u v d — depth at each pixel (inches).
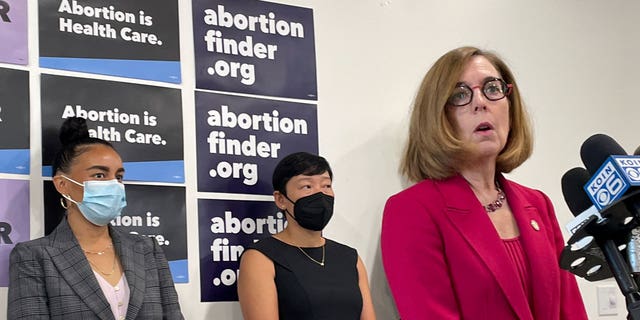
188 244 102.0
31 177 92.2
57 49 97.1
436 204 93.9
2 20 93.7
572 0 146.6
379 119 122.4
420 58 128.5
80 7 99.6
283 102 113.7
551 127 138.9
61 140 91.5
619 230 54.8
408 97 126.1
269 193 110.0
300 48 116.9
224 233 105.2
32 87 94.5
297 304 93.6
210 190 105.3
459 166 97.1
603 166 56.1
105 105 99.2
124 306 84.1
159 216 100.3
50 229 92.1
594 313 137.0
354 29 122.7
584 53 145.9
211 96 107.7
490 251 90.4
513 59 137.5
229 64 110.2
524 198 100.1
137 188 99.3
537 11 142.0
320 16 119.9
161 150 102.2
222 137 107.6
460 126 96.7
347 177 117.4
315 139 115.7
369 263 116.6
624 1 152.9
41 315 78.8
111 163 86.7
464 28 133.9
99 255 85.9
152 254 90.0
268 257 96.6
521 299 88.4
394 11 127.1
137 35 103.3
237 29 111.7
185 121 105.0
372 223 118.2
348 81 120.6
